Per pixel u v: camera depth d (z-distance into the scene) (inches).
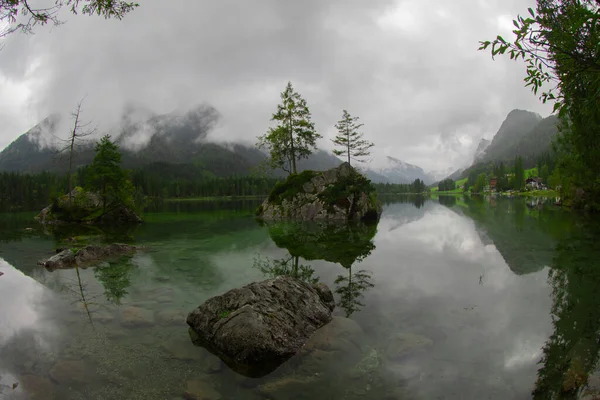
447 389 206.2
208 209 2514.8
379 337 282.0
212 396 204.4
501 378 216.1
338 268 525.7
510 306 347.6
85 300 386.0
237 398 202.2
